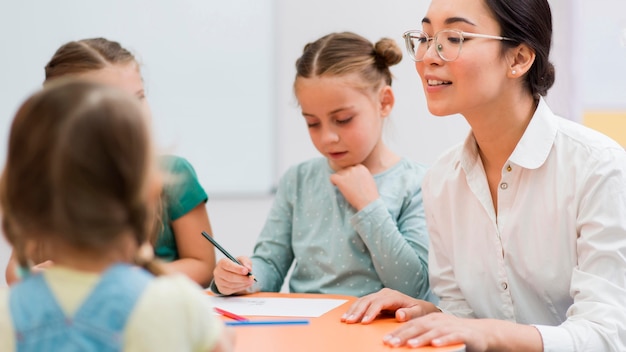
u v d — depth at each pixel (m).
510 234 1.37
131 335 0.77
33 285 0.81
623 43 2.38
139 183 0.79
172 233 1.80
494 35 1.32
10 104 2.40
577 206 1.30
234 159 2.49
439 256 1.52
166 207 1.76
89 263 0.80
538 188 1.35
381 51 1.76
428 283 1.69
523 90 1.37
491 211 1.40
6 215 0.81
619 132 2.41
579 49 2.40
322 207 1.78
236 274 1.50
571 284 1.29
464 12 1.32
